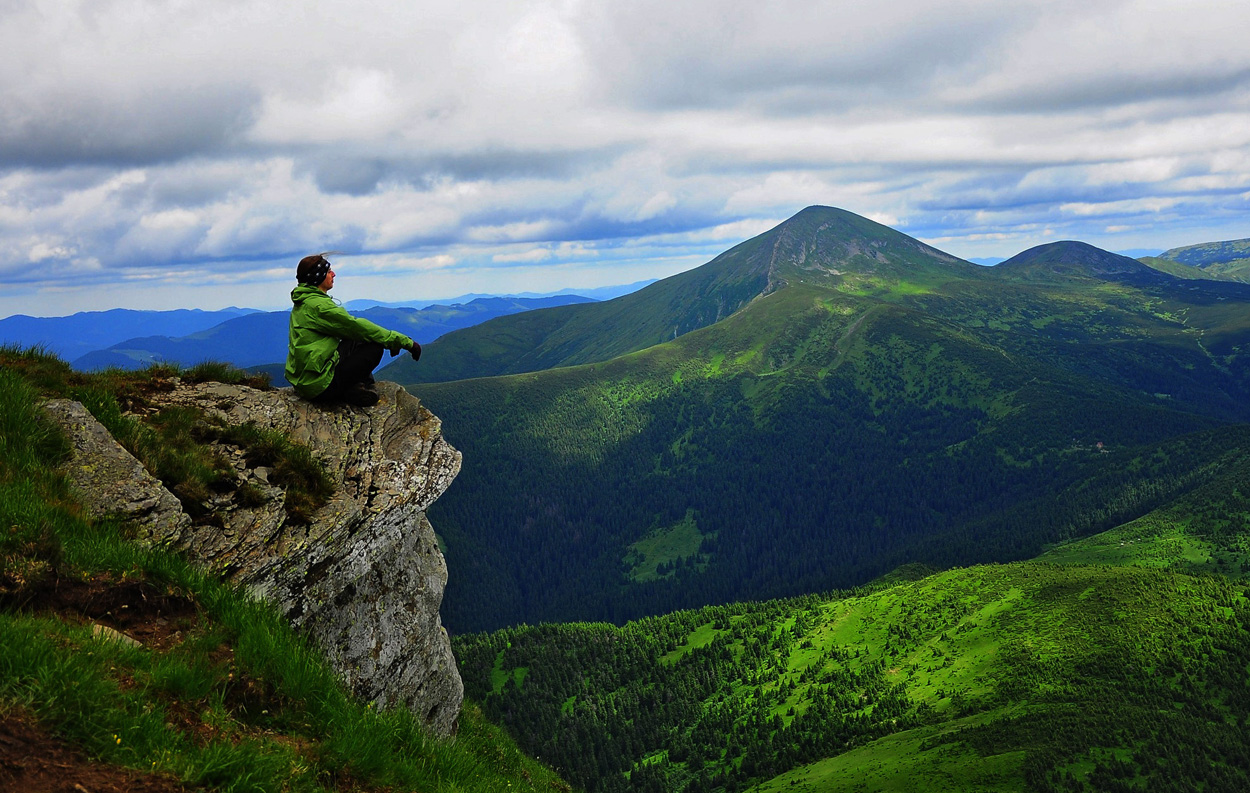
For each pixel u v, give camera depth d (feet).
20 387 31.96
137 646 22.57
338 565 38.22
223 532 32.89
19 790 15.51
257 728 23.38
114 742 18.02
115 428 33.53
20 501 25.44
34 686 17.74
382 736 25.98
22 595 21.99
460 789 27.02
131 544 26.99
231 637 26.20
